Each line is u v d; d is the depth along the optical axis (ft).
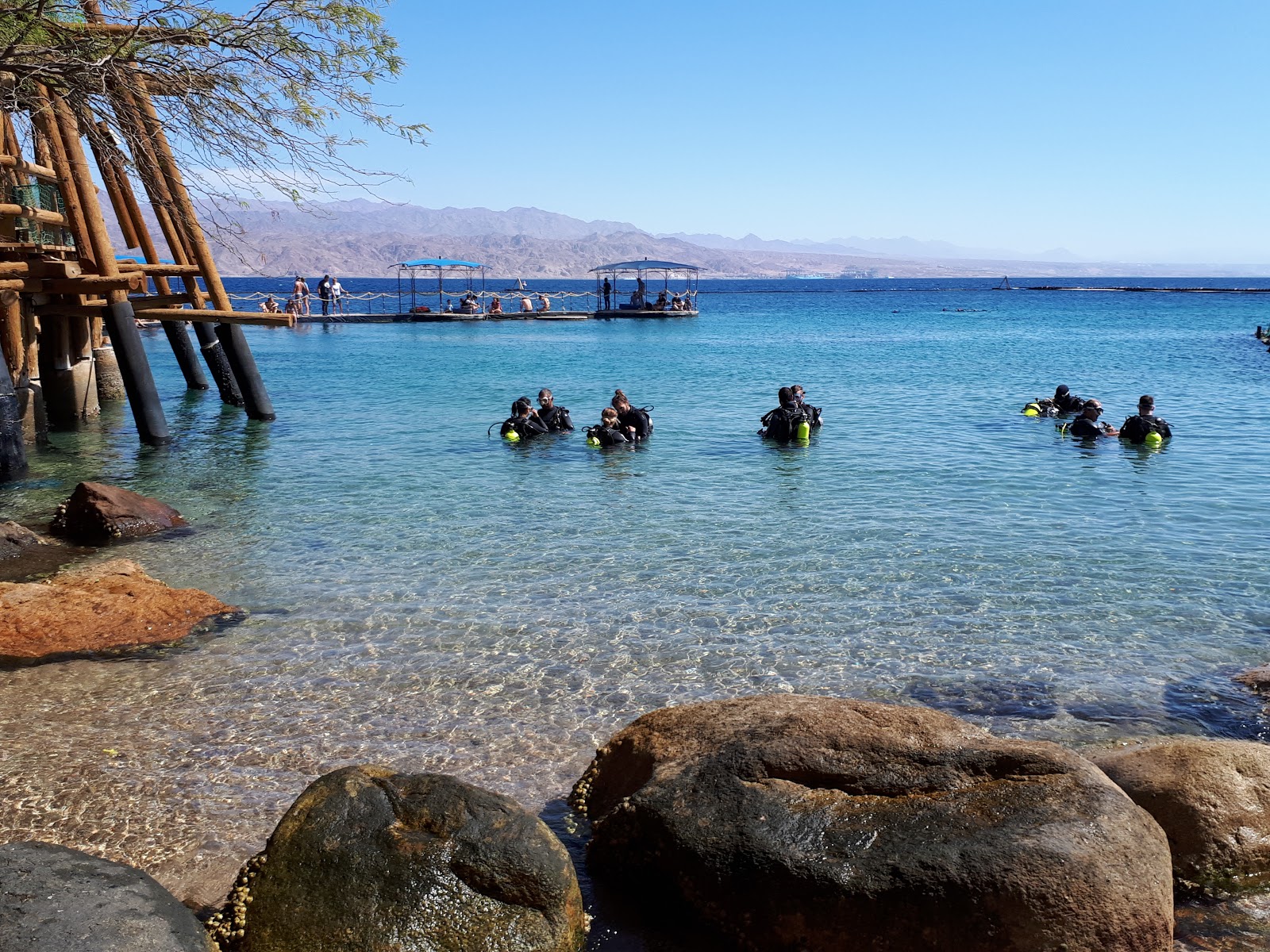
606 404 82.02
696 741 16.22
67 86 37.27
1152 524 39.63
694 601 30.48
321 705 22.86
